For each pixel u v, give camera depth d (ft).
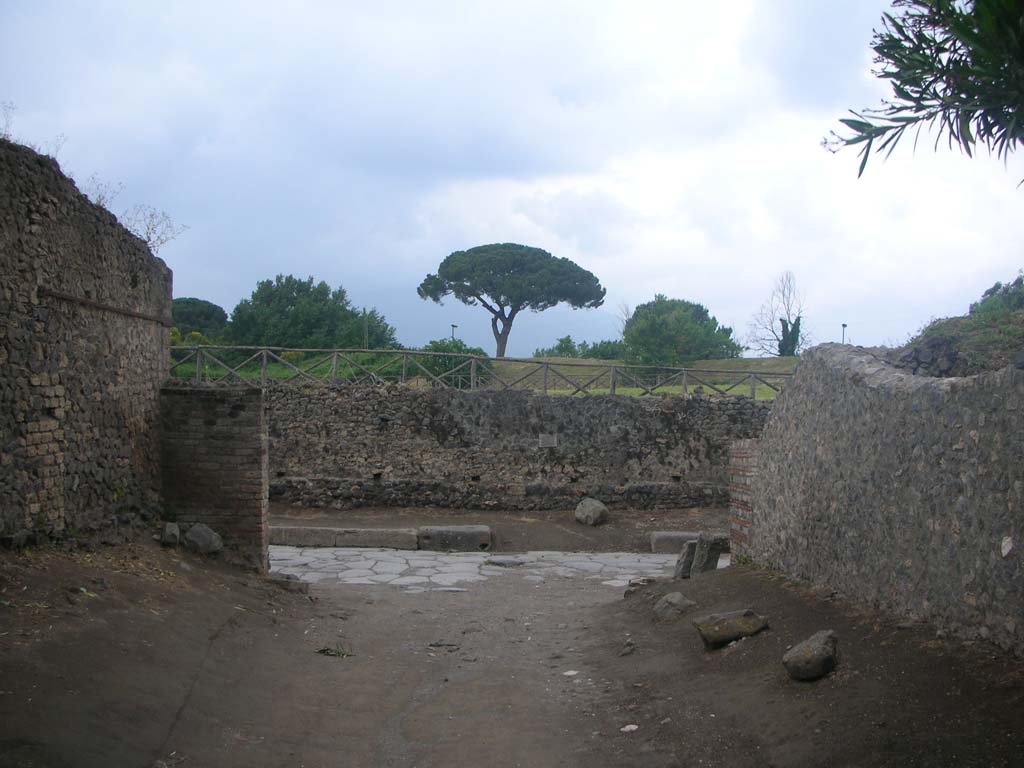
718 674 18.85
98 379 25.72
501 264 164.45
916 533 18.08
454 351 92.48
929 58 12.59
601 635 26.03
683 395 62.90
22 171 21.54
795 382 25.82
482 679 21.48
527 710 18.76
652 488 60.59
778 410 27.04
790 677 16.66
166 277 31.65
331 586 36.09
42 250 22.44
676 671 20.12
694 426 62.23
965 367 37.24
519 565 44.60
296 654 22.21
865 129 13.20
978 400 16.11
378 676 21.30
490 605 32.96
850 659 16.53
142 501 28.78
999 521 15.21
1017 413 14.88
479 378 70.18
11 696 13.03
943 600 16.90
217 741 14.90
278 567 41.47
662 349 109.09
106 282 26.25
